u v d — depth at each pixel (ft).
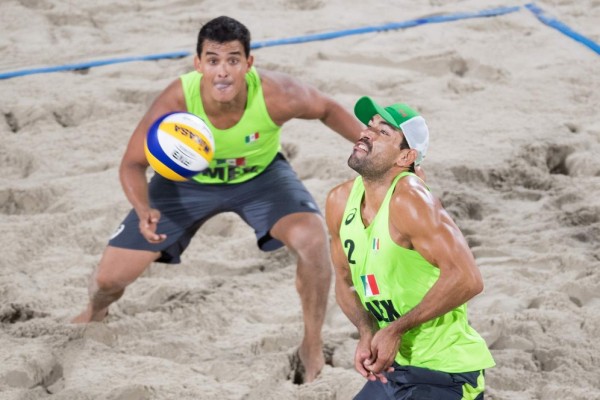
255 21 94.89
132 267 49.32
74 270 58.34
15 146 72.79
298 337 51.52
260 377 48.01
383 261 36.04
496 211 63.41
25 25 95.55
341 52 87.25
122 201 65.00
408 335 37.24
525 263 57.06
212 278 57.47
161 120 45.44
